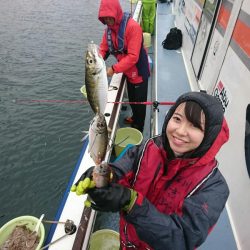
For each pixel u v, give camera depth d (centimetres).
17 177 457
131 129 397
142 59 369
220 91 285
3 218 397
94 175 116
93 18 1127
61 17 1130
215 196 123
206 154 126
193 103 119
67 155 501
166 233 115
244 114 221
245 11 236
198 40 428
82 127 564
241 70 237
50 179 457
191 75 455
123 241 176
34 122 570
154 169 143
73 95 658
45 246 179
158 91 432
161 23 781
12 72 738
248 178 207
